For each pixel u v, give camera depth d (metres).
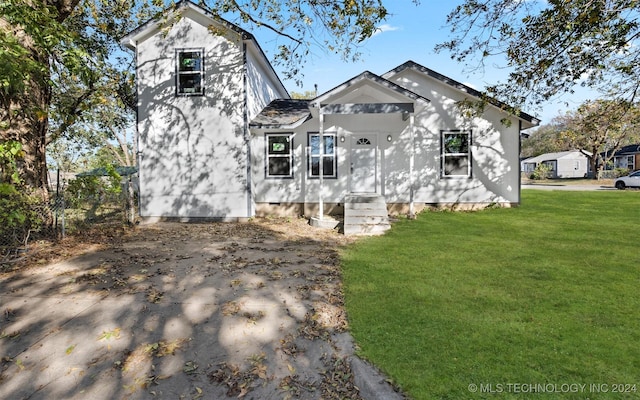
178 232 9.54
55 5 8.16
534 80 9.61
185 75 11.45
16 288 5.23
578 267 6.03
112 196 9.91
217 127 11.44
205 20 11.27
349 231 9.47
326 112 10.64
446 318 4.18
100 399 3.05
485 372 3.13
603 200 15.82
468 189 12.41
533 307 4.44
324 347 3.72
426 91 12.38
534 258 6.62
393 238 8.59
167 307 4.63
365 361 3.42
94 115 18.33
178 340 3.88
